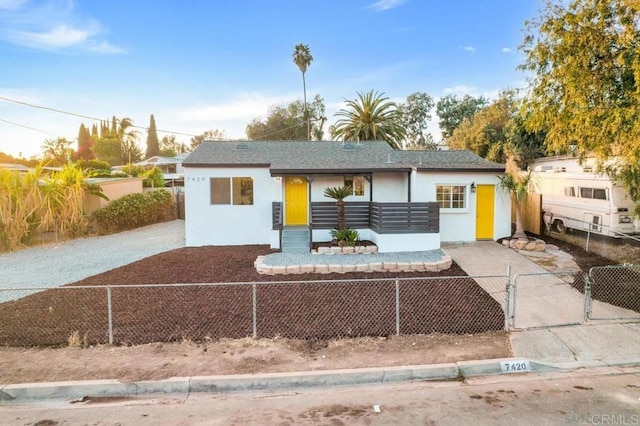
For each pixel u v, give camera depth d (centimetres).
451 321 680
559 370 518
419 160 1495
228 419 400
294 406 429
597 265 1046
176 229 1981
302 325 664
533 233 1559
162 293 848
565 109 790
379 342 594
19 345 593
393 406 424
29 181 1534
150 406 434
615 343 586
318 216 1337
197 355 550
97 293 855
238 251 1320
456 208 1376
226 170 1434
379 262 1045
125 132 5828
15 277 1027
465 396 446
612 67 704
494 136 2595
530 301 786
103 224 1806
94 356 549
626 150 710
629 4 639
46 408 433
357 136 3109
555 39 777
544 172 1510
